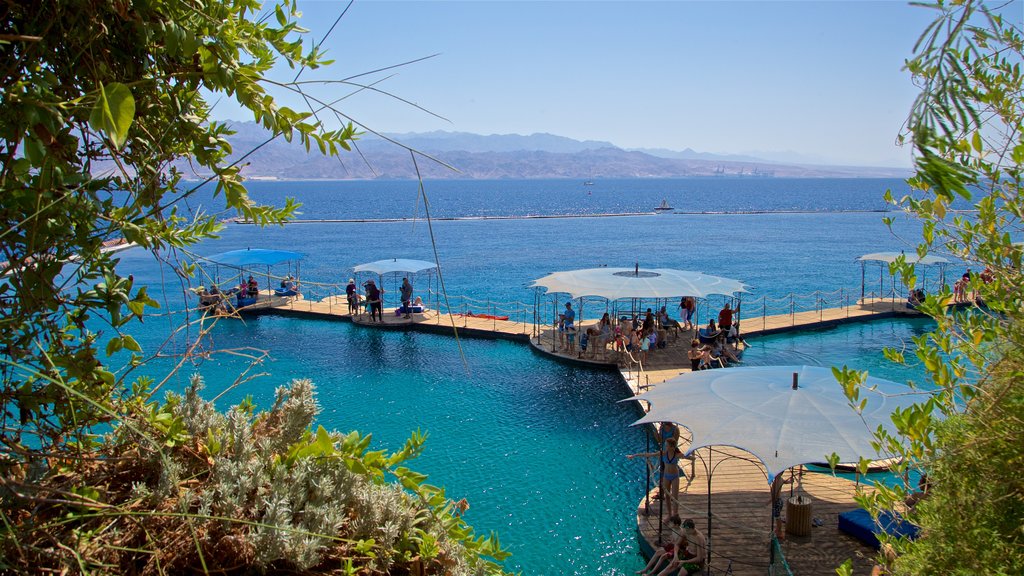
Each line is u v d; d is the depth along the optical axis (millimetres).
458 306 36719
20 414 2609
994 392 3016
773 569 9812
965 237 3508
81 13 2393
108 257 2666
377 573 2889
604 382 21500
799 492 12383
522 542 12086
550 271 50094
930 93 1548
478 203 173750
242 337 27297
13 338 2527
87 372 2713
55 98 2201
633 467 15070
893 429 9562
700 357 21469
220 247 63156
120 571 2432
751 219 103938
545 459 15547
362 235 78688
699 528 11586
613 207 152625
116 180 2746
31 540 2350
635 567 11297
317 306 32219
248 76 2682
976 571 2918
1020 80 3178
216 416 3350
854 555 10562
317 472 2996
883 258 31672
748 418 10336
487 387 20938
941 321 3541
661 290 23828
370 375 22109
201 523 2615
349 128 2865
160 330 20516
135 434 2920
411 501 3350
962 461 3117
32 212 2311
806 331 28547
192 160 3008
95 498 2574
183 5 2568
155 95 2771
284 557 2582
